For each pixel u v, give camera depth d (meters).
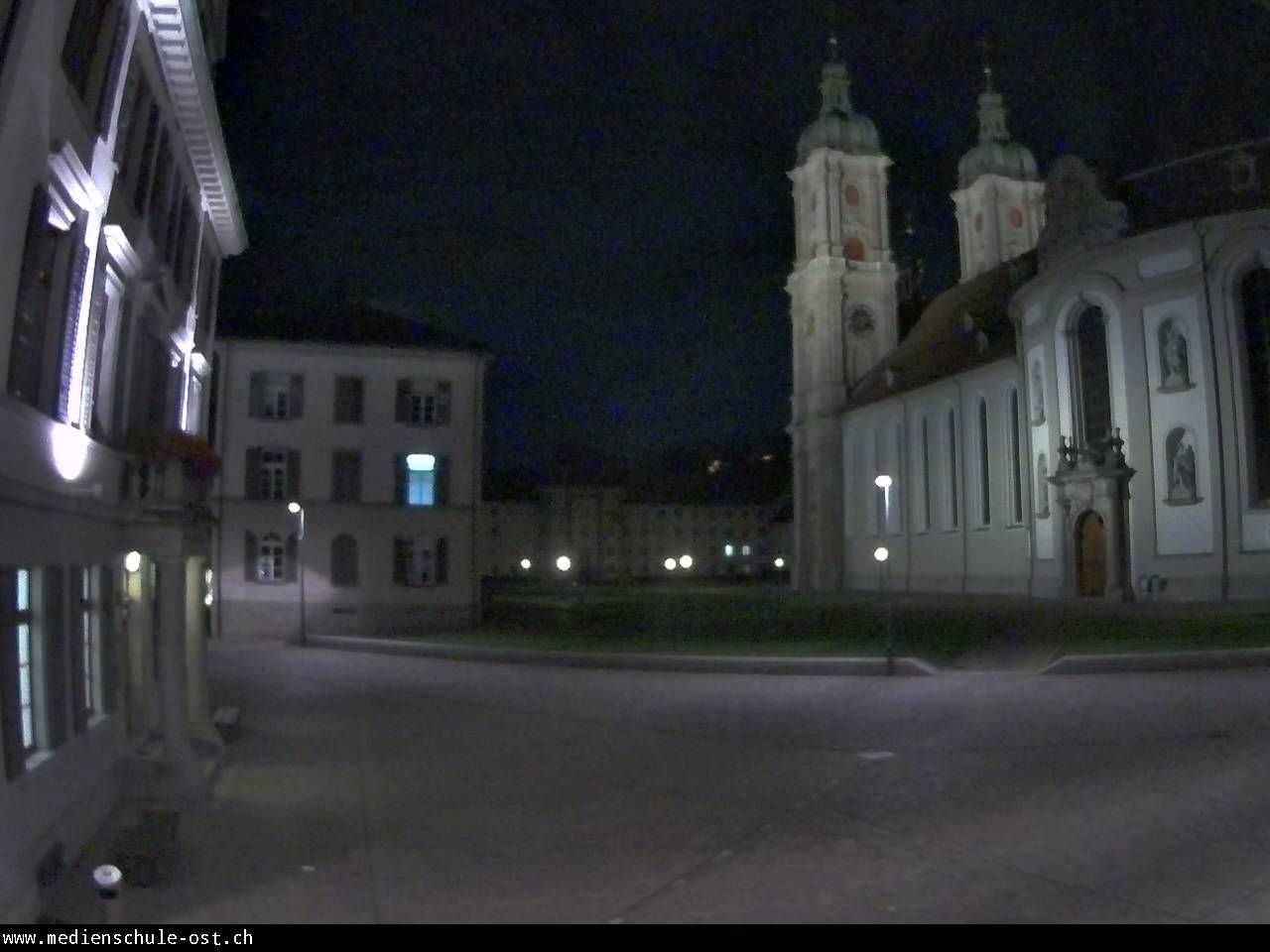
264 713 22.27
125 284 14.18
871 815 12.41
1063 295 48.09
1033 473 51.72
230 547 44.91
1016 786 13.55
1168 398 43.72
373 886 10.05
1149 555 44.03
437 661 33.41
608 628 42.03
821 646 31.70
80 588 11.89
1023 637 30.88
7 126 8.59
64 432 10.95
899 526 69.00
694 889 9.79
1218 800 12.31
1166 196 47.12
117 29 11.68
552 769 15.85
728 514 129.25
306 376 45.81
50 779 10.16
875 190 81.06
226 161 20.17
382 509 46.06
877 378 76.12
